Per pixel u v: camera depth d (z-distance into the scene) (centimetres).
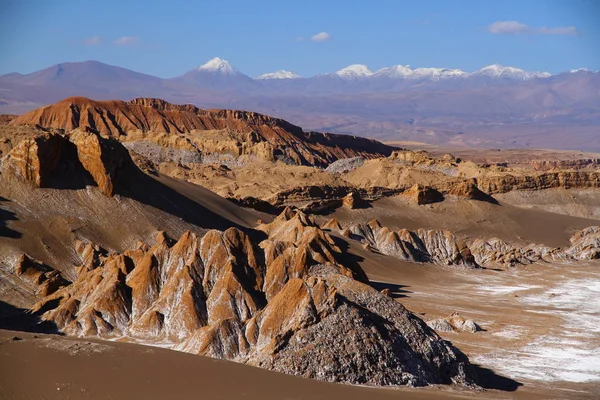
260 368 4003
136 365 3775
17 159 7944
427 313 7262
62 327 5359
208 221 9338
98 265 7125
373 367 4353
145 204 8562
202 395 3512
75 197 8069
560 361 5825
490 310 7819
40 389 3391
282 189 14400
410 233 11288
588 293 9575
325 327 4481
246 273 5719
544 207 17200
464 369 4738
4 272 6600
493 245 12888
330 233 10450
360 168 18450
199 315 5275
